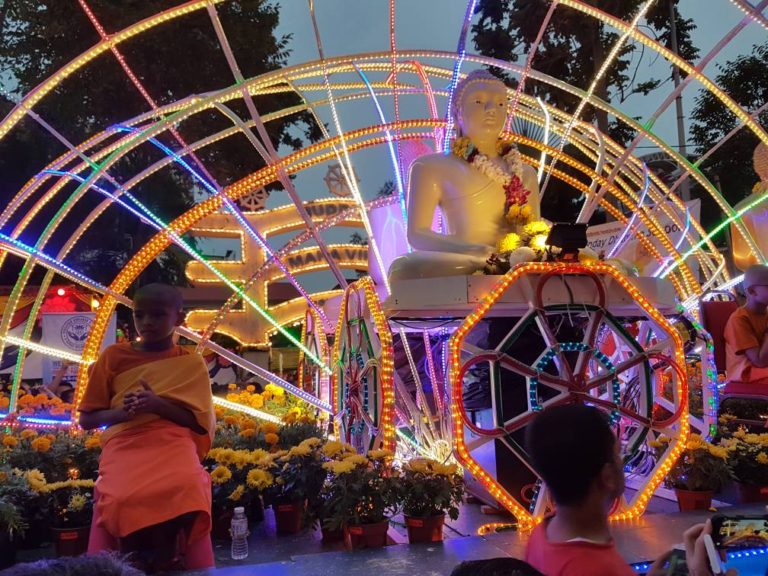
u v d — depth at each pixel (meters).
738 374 6.03
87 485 4.46
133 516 3.40
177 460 3.59
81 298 15.70
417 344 6.80
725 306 6.77
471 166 6.16
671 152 8.38
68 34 19.17
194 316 14.02
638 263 12.59
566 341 5.38
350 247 15.09
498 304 4.85
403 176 8.95
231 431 6.00
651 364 5.17
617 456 1.99
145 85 19.61
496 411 4.44
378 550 3.87
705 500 4.77
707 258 10.58
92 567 1.60
